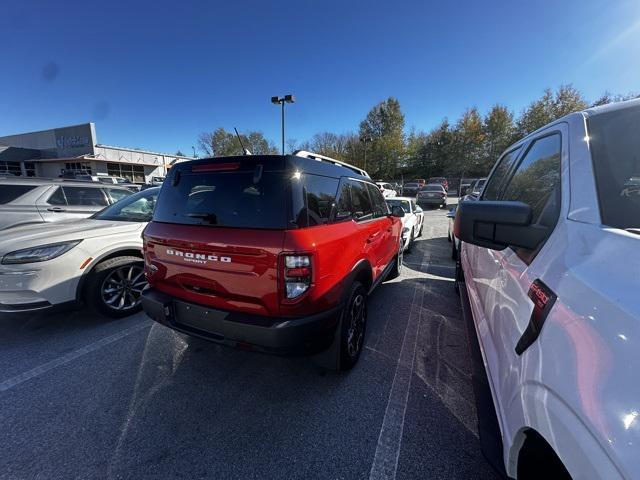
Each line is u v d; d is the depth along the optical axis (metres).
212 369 2.71
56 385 2.48
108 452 1.87
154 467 1.77
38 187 5.59
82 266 3.29
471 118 44.81
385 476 1.72
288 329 1.95
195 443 1.93
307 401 2.31
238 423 2.10
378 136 51.94
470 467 1.78
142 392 2.41
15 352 2.96
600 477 0.71
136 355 2.92
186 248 2.26
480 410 1.66
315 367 2.74
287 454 1.86
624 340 0.76
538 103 37.16
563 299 1.02
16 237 3.16
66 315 3.76
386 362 2.83
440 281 5.19
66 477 1.71
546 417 0.94
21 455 1.84
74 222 3.90
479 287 2.40
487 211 1.42
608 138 1.46
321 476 1.72
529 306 1.24
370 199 3.46
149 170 35.72
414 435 2.01
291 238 1.94
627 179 1.29
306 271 1.96
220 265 2.11
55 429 2.04
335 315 2.26
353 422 2.12
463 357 2.92
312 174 2.28
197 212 2.28
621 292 0.85
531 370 1.08
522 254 1.52
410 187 31.08
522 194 2.10
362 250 2.81
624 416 0.70
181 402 2.30
